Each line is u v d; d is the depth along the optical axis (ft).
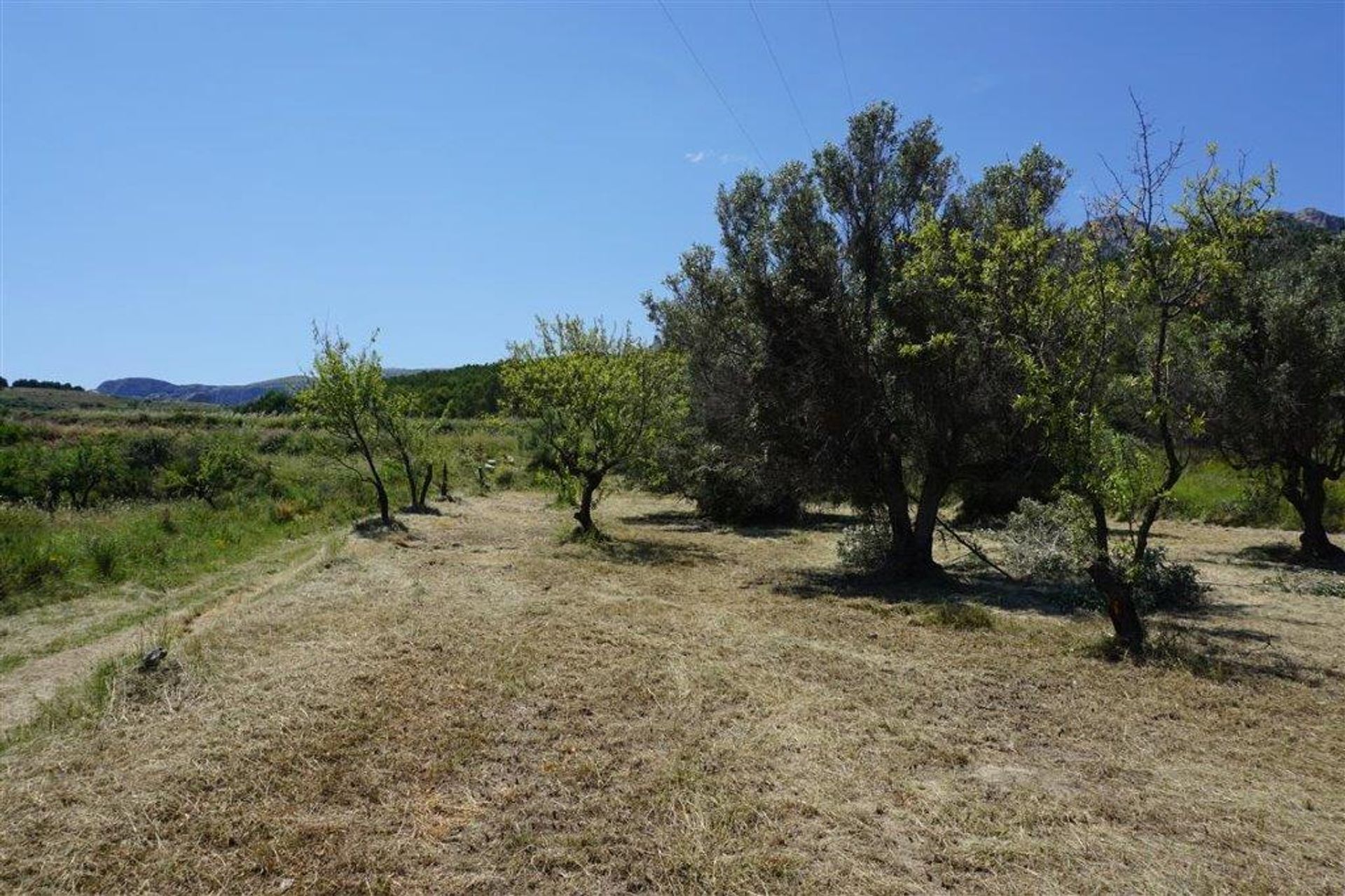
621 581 39.45
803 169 41.50
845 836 14.49
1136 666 25.55
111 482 75.05
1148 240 27.09
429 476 73.46
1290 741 19.51
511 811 15.26
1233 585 41.57
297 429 121.90
